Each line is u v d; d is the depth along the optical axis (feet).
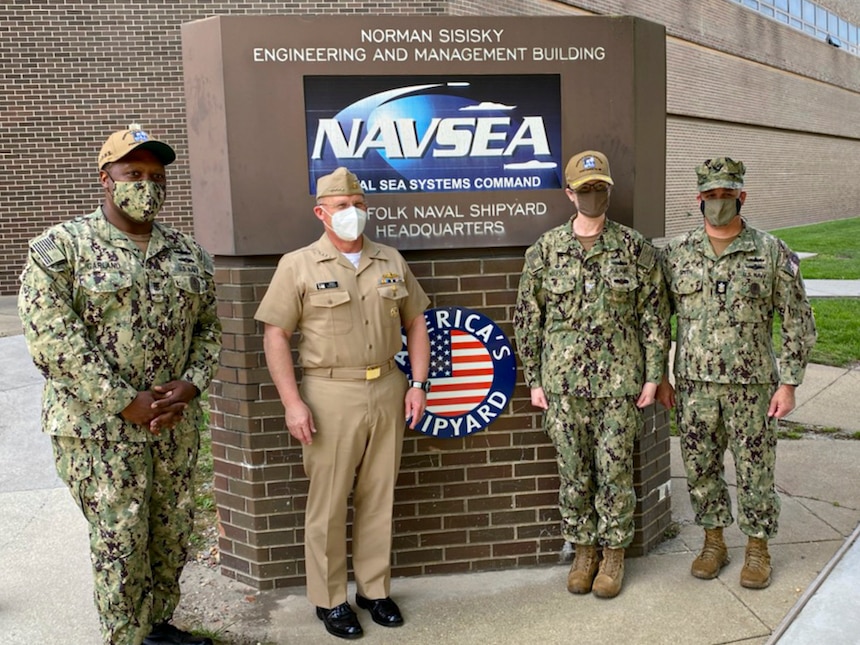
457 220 11.21
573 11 42.52
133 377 8.55
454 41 10.94
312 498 10.05
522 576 11.67
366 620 10.52
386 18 10.79
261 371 11.12
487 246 11.30
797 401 20.20
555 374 10.56
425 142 11.05
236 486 11.48
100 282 8.27
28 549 12.89
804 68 77.05
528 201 11.31
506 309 11.53
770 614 10.33
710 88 60.18
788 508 13.73
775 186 73.97
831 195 87.45
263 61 10.62
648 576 11.49
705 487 11.10
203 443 18.13
